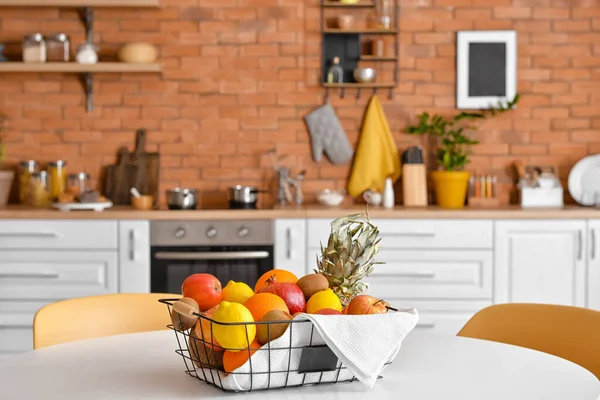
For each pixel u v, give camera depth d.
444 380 1.68
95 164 4.98
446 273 4.43
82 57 4.71
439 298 4.44
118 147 4.99
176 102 4.98
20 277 4.38
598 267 4.43
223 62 4.98
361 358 1.54
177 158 5.00
